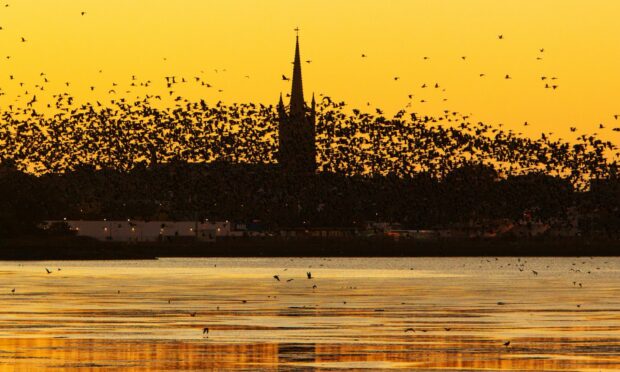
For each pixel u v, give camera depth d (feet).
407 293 341.00
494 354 181.88
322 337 205.57
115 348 188.44
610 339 201.77
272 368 167.02
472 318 244.63
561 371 164.25
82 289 358.43
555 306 280.72
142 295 326.03
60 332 212.84
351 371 164.35
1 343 194.59
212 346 191.62
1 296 318.24
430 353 183.21
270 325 228.02
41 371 163.12
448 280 447.42
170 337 204.85
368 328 222.07
